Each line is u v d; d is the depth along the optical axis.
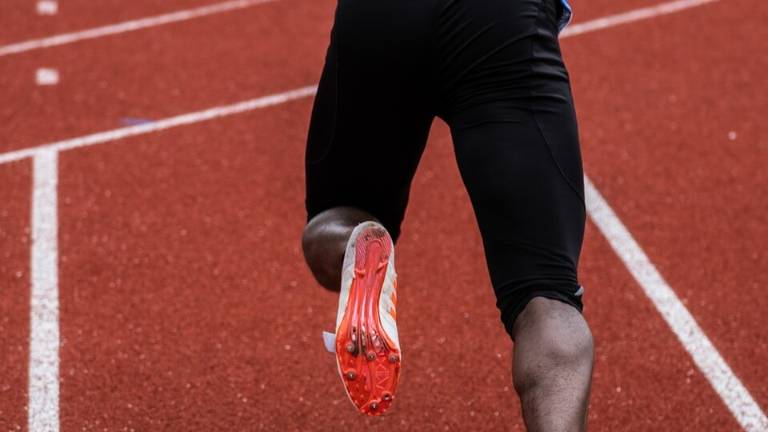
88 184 6.51
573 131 2.93
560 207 2.84
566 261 2.82
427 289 5.53
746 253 5.91
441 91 3.00
